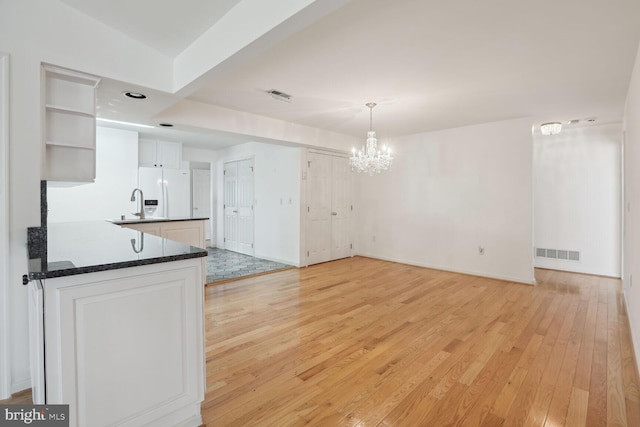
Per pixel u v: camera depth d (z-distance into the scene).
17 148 1.93
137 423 1.43
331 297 3.74
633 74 2.66
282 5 1.62
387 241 5.95
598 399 1.85
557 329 2.85
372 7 1.84
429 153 5.32
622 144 4.34
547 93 3.32
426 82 3.03
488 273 4.70
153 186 5.35
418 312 3.27
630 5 1.83
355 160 4.37
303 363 2.25
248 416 1.70
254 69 2.75
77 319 1.27
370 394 1.90
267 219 5.95
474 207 4.82
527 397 1.87
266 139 4.51
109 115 3.29
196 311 1.61
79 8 2.10
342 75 2.86
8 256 1.91
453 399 1.86
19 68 1.92
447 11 1.89
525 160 4.35
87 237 2.13
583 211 4.96
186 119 3.61
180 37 2.31
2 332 1.89
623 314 3.23
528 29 2.09
